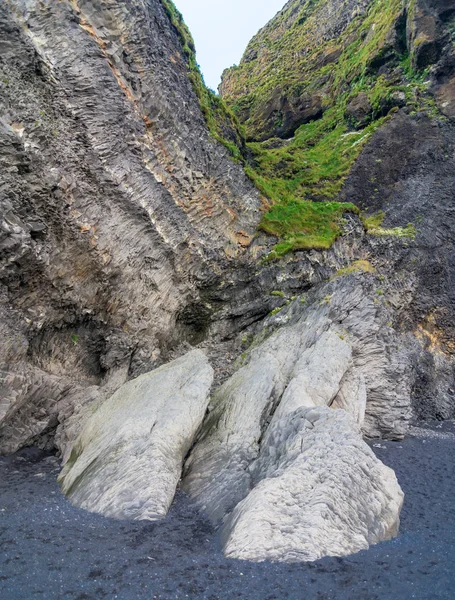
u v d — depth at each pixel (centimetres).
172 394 1063
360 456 789
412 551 648
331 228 1970
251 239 1875
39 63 1163
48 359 1220
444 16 3030
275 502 668
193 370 1173
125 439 912
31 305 1134
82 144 1252
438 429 1630
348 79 3484
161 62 1577
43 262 1107
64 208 1167
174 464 866
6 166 1060
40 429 1081
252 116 3981
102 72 1295
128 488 778
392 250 2105
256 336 1652
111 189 1306
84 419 1128
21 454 1038
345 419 877
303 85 3859
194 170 1661
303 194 2584
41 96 1174
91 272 1274
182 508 789
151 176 1438
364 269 1738
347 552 614
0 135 1048
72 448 1029
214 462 936
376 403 1354
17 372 1023
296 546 599
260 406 1086
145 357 1441
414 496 924
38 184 1108
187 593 518
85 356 1337
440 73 2959
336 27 4241
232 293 1778
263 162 2800
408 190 2578
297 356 1320
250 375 1229
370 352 1388
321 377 1132
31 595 502
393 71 3188
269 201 2031
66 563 576
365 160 2759
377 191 2619
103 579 543
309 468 750
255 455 944
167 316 1571
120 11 1388
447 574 578
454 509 859
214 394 1259
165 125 1538
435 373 1903
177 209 1547
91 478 832
